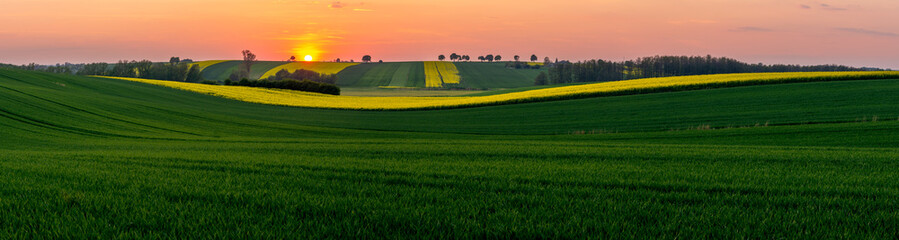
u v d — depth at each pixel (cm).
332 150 1526
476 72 18438
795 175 779
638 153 1322
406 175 771
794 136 2738
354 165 929
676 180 707
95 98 4875
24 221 419
